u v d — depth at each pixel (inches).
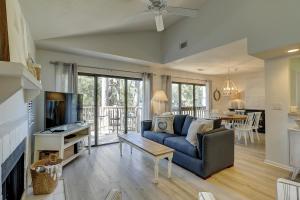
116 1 95.9
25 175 78.6
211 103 285.7
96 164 129.0
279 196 43.9
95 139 179.6
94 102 181.8
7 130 50.2
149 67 219.3
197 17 162.7
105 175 110.6
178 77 249.9
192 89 275.0
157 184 98.9
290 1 98.1
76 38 148.4
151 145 115.3
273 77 128.5
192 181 102.3
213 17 147.3
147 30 190.5
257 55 121.8
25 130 79.5
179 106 257.3
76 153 139.6
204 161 104.0
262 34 111.5
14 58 48.9
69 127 134.8
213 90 291.1
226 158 119.3
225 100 302.0
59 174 80.4
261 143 187.2
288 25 98.8
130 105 211.3
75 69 161.9
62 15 98.4
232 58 179.6
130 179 105.3
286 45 100.2
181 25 181.6
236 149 165.2
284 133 121.8
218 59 185.0
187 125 148.9
